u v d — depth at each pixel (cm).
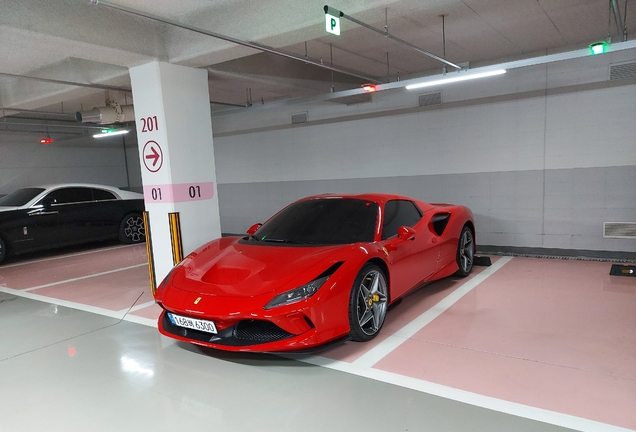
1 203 771
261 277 280
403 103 711
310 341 259
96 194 838
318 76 711
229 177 965
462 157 668
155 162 462
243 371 273
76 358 307
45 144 1060
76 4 367
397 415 216
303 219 373
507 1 418
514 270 515
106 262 698
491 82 630
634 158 541
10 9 327
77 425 221
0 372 290
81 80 558
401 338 314
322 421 214
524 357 275
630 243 555
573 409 215
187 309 273
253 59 591
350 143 777
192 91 475
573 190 586
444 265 432
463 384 244
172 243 454
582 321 334
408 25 481
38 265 706
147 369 283
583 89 563
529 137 609
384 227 352
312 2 361
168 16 421
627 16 470
